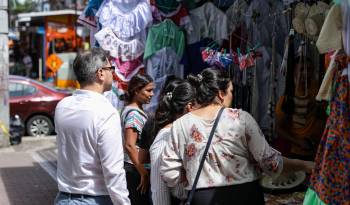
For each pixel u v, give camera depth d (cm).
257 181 303
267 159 291
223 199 290
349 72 292
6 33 1082
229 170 291
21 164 955
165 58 621
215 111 303
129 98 441
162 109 373
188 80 362
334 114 298
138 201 425
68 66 2027
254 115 565
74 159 311
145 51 615
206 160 294
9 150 1101
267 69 567
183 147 304
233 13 576
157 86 614
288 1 508
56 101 1266
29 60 2480
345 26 298
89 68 314
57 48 2222
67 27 2206
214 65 559
